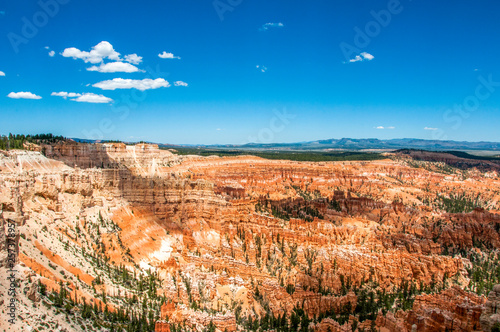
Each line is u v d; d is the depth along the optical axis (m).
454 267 142.88
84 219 131.75
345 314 114.31
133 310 99.88
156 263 137.50
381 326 103.88
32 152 145.50
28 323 70.69
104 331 82.88
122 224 145.25
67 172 137.38
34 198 117.69
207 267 140.50
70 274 101.19
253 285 130.75
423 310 101.12
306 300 118.12
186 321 100.62
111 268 119.31
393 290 127.69
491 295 83.75
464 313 92.88
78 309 85.69
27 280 77.50
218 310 111.56
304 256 149.25
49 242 107.44
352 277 134.12
